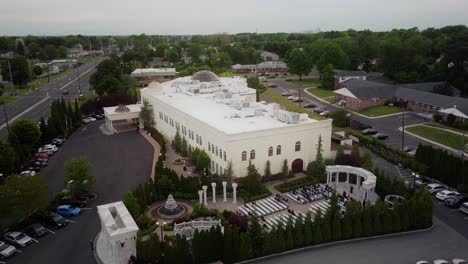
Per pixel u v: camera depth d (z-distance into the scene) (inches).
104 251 1955.0
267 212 2331.4
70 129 4205.2
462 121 3941.9
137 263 1804.9
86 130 4352.9
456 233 2112.5
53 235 2135.8
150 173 2997.0
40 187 2186.3
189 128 3282.5
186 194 2566.4
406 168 3038.9
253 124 2947.8
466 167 2605.8
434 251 1934.1
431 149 2903.5
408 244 2005.4
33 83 7642.7
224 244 1860.2
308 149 2974.9
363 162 2888.8
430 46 7401.6
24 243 2018.9
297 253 1934.1
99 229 2193.7
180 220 2202.3
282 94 6141.7
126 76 6378.0
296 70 7317.9
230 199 2529.5
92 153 3521.2
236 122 3011.8
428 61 7047.2
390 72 6643.7
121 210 2020.2
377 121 4416.8
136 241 1835.6
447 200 2442.2
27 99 6038.4
